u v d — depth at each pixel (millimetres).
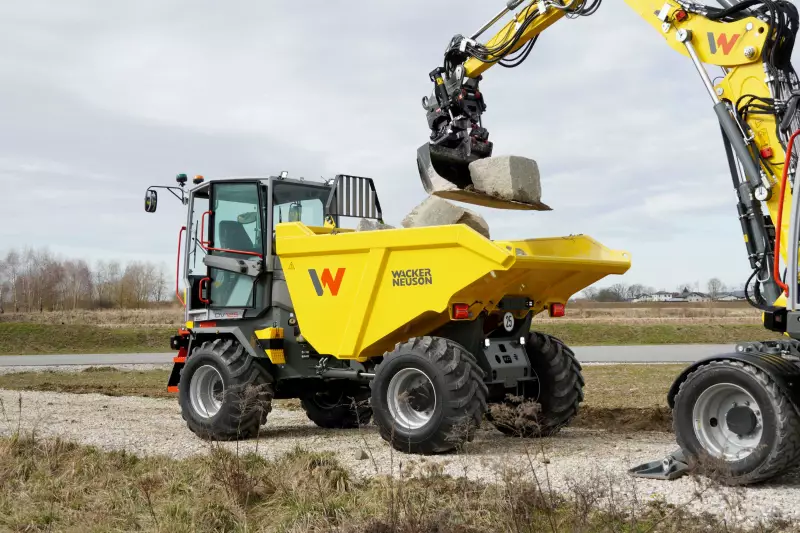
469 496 4750
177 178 8711
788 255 5281
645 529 4117
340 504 4762
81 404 10695
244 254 7875
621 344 31266
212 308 8156
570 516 4273
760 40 5648
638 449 6496
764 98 5637
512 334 7211
